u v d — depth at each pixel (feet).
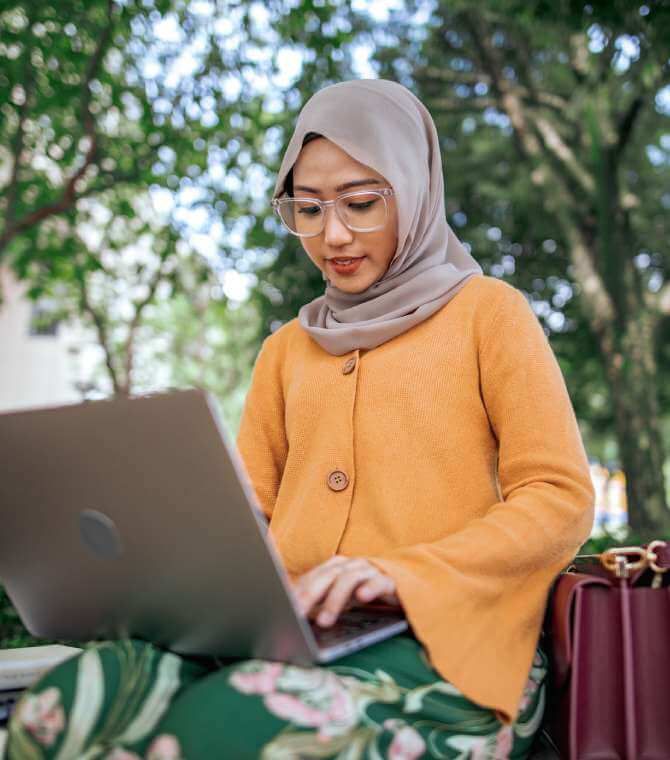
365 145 6.01
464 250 6.73
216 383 57.31
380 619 4.93
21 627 10.00
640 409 27.02
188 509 4.14
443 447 5.59
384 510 5.56
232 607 4.29
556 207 29.14
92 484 4.40
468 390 5.73
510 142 35.37
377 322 6.07
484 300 5.92
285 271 31.09
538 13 21.26
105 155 21.98
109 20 20.34
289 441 6.20
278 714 3.99
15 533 4.96
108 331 36.19
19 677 5.43
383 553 5.50
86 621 5.09
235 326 46.16
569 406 5.58
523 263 37.24
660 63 20.58
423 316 5.96
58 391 55.16
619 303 27.27
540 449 5.33
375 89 6.20
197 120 22.71
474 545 4.87
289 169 6.42
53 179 26.30
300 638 4.14
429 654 4.57
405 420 5.67
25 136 22.88
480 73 31.71
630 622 5.06
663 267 37.88
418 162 6.23
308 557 5.72
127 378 33.50
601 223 27.30
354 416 5.83
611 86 27.66
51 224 25.91
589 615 5.10
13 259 27.68
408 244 6.27
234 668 4.17
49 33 20.65
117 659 4.29
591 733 4.99
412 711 4.48
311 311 6.92
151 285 30.45
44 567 4.99
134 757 4.10
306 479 5.93
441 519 5.49
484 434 5.73
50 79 21.15
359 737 4.19
